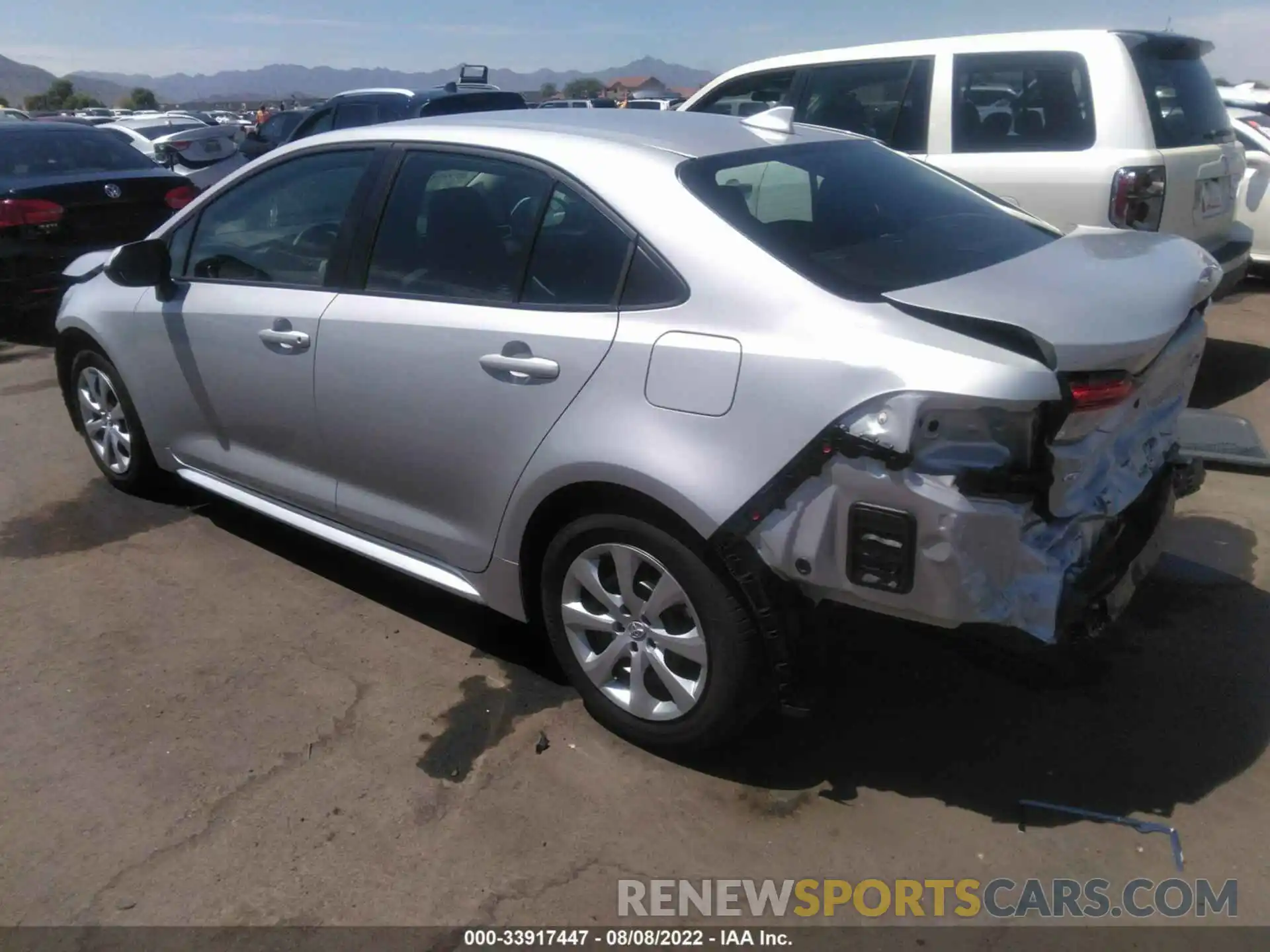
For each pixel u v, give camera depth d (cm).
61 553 427
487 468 306
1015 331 229
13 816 277
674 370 261
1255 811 272
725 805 278
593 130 317
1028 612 239
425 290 323
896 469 231
